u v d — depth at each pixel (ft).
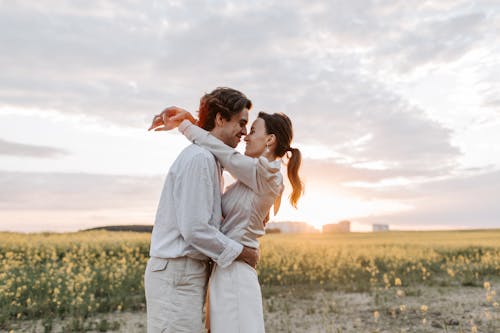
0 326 19.92
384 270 41.63
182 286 7.95
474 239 102.53
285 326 20.72
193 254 7.95
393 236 138.31
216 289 8.29
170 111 9.45
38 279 27.63
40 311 22.03
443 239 104.01
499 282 34.88
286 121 9.30
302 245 57.41
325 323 20.98
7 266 30.27
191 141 8.74
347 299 27.27
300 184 9.56
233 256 8.00
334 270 35.60
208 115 8.88
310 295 27.84
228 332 8.11
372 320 21.77
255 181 8.29
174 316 7.85
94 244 49.47
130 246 50.42
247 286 8.35
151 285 8.11
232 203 8.50
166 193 8.27
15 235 60.49
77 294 24.91
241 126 8.89
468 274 36.50
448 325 20.70
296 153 9.51
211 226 7.92
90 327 19.70
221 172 8.71
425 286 33.04
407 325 20.79
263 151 9.21
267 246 54.44
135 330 19.62
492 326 20.26
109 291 26.61
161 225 8.22
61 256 44.65
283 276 33.88
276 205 9.39
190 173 7.93
